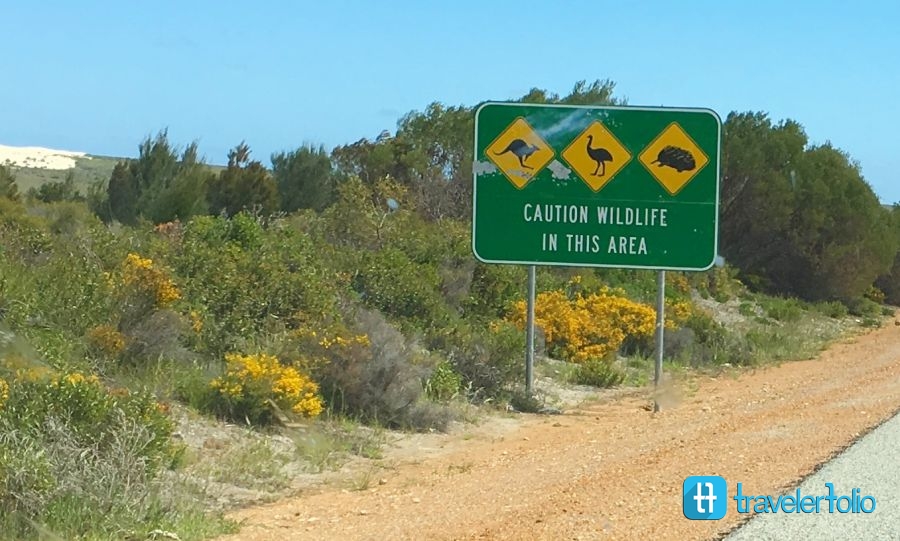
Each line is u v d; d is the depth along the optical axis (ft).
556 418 51.52
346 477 36.78
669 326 76.89
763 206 129.70
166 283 46.11
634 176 52.26
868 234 131.95
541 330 67.31
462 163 114.42
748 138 131.23
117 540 26.71
